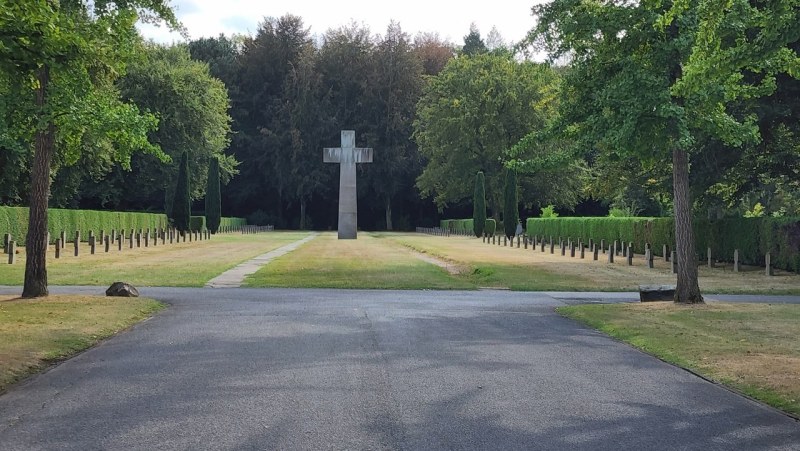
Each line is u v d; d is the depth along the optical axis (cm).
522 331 1269
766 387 816
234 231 8212
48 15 1041
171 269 2661
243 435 625
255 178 9656
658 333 1212
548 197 7169
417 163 9350
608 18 1627
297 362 950
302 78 9162
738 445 614
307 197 9919
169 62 7044
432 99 8119
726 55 1140
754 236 2900
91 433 630
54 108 1508
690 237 1678
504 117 7012
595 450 595
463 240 6044
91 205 6888
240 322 1333
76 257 3178
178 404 730
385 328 1270
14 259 2808
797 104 2541
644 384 850
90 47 1414
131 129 1641
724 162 2802
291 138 9094
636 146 1611
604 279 2528
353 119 9431
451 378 863
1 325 1197
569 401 761
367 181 9469
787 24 1079
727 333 1209
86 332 1176
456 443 608
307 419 677
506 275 2609
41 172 1619
